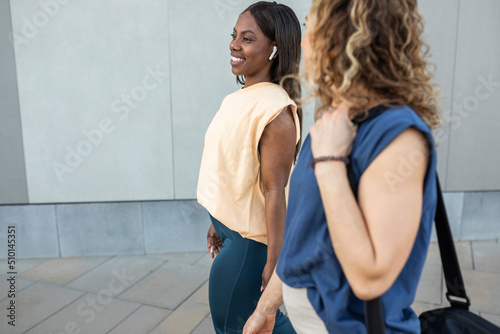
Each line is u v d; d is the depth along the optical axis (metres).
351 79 0.73
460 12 3.16
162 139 3.25
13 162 3.21
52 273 3.07
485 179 3.46
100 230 3.36
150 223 3.38
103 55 3.08
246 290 1.41
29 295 2.72
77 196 3.30
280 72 1.40
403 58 0.73
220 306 1.44
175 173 3.31
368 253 0.68
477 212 3.52
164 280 2.94
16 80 3.08
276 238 1.34
